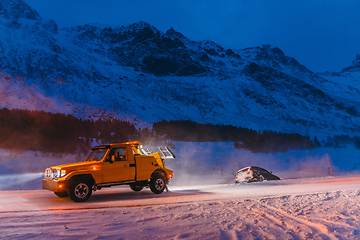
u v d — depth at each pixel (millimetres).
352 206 6723
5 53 159000
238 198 9078
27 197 10148
